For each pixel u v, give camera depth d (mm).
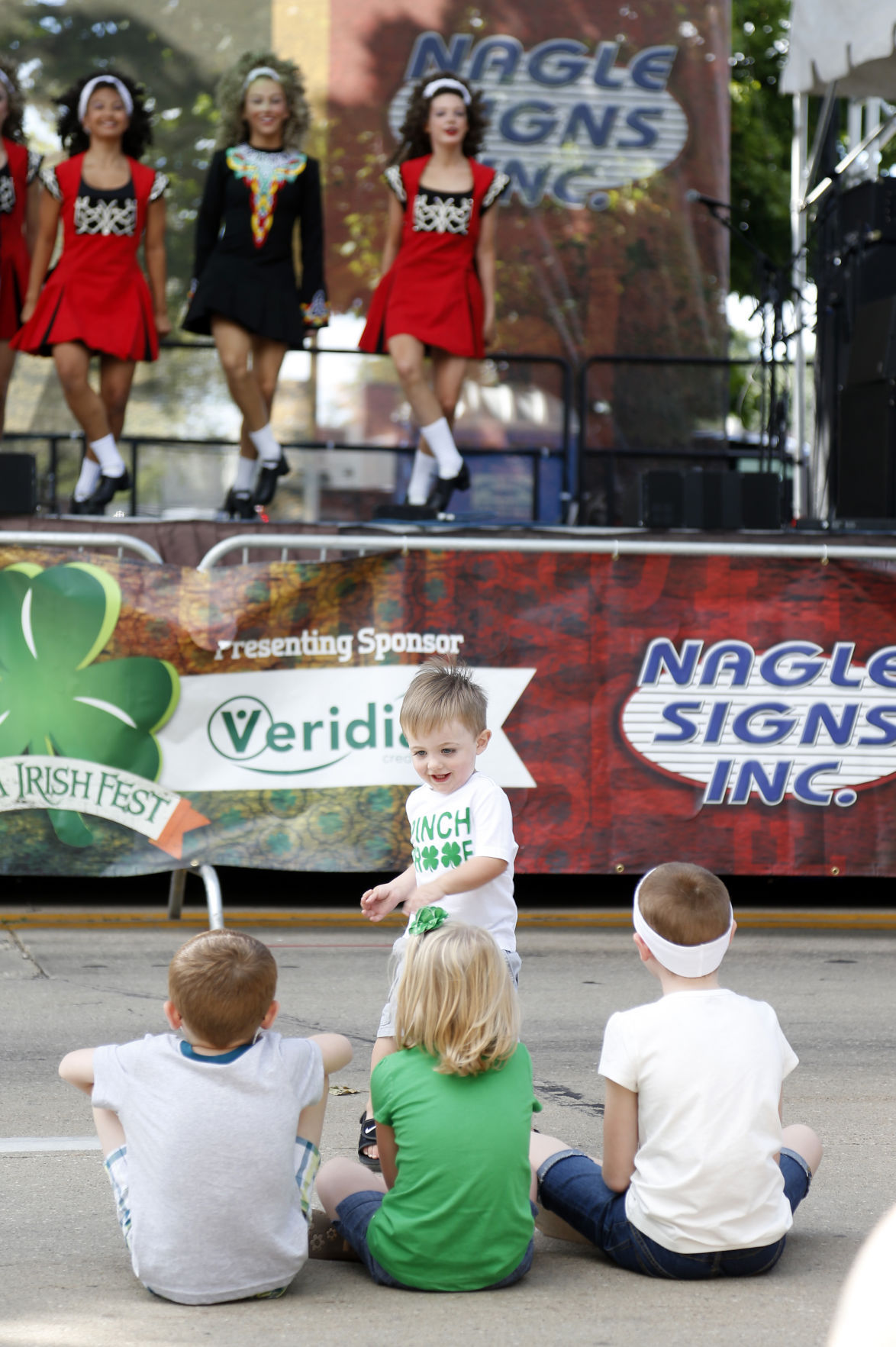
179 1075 5125
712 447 20281
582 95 19875
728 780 12289
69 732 11352
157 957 11227
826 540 13023
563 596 12086
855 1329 3385
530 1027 9297
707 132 20078
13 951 11414
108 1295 5203
